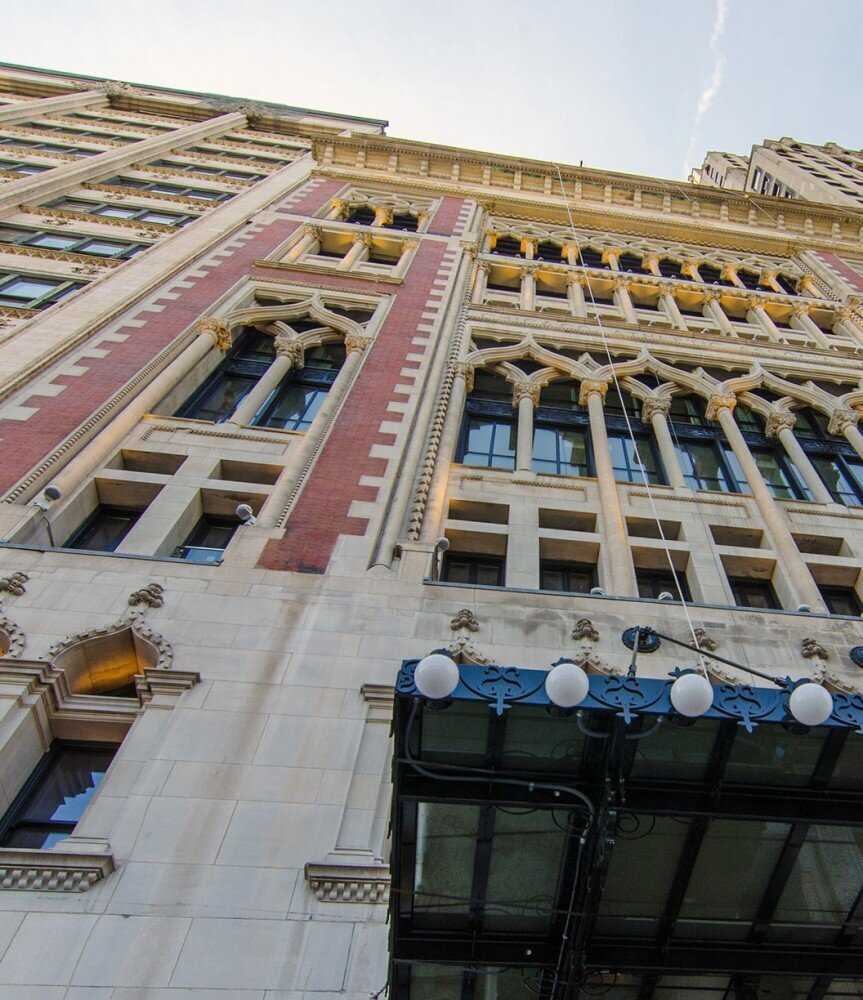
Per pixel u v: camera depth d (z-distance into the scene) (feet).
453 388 61.16
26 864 23.80
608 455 56.29
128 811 26.04
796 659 35.24
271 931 23.16
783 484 58.90
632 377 68.90
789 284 108.17
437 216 105.91
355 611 35.40
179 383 56.75
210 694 30.63
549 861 22.66
